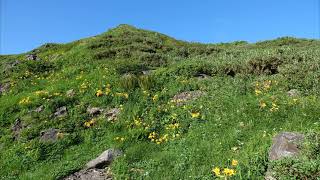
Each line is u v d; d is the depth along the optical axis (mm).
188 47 40406
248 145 13406
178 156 14266
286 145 11805
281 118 15477
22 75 27625
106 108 19969
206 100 18781
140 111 18953
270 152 12234
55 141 17375
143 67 27047
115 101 20234
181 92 20656
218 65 24188
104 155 14938
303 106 15898
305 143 11359
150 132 16906
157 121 17656
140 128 17141
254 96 18312
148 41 39656
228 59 26078
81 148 16766
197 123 16672
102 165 14750
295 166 10016
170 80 22312
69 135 17594
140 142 16266
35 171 15406
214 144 14492
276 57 22844
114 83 22406
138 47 35375
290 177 9930
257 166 11797
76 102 20984
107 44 37062
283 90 18656
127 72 25172
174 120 17484
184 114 17609
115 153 15164
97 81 23125
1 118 20406
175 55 35094
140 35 44438
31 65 29844
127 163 14320
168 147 15422
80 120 18922
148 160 14617
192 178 12547
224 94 19109
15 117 20312
